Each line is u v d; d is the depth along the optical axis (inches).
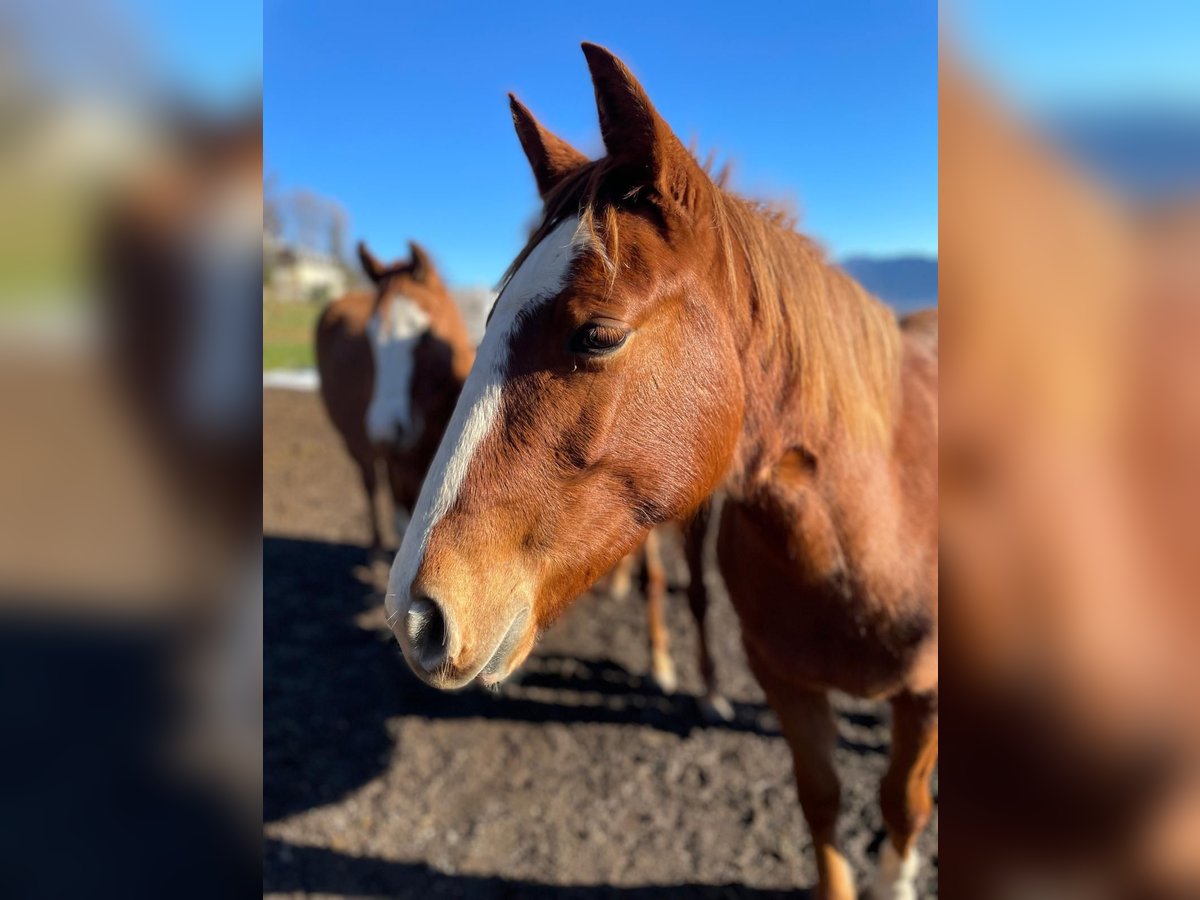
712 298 58.2
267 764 131.4
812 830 87.0
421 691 154.9
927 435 74.4
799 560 68.1
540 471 54.2
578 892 104.9
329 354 231.6
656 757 132.8
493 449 53.9
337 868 109.0
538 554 55.6
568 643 172.7
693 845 112.7
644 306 54.2
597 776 128.5
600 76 54.9
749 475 65.4
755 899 103.0
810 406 64.1
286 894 104.0
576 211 56.3
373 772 130.4
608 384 54.0
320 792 125.0
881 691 74.5
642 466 56.6
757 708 146.6
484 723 143.7
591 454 54.7
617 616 185.8
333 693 154.6
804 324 63.7
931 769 81.6
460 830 116.9
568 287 53.4
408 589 52.2
